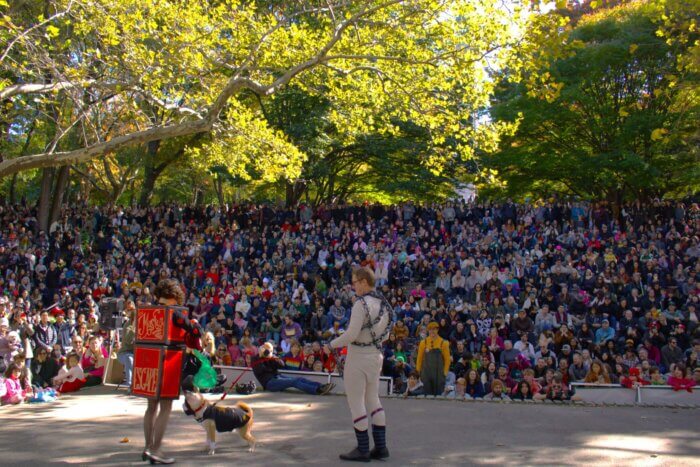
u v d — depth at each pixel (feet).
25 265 79.20
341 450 20.27
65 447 20.94
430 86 41.29
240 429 20.17
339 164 109.70
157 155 113.91
